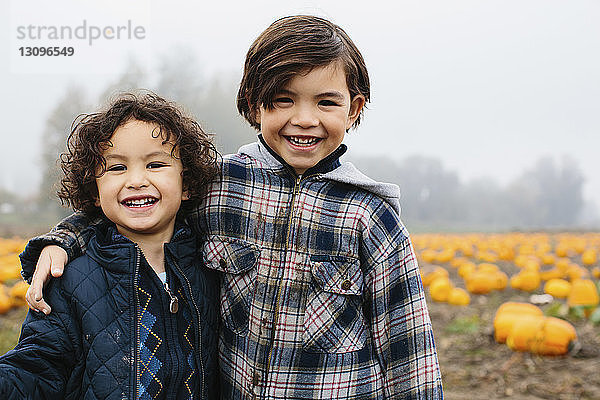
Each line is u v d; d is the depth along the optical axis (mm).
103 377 1698
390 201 2049
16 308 6484
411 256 2037
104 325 1731
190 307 1864
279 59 1812
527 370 4371
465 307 6895
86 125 1855
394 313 2006
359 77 1962
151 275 1828
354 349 1941
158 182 1836
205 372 1882
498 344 5082
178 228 1956
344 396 1913
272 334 1925
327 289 1930
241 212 2010
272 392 1894
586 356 4617
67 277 1771
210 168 2010
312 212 1978
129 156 1820
